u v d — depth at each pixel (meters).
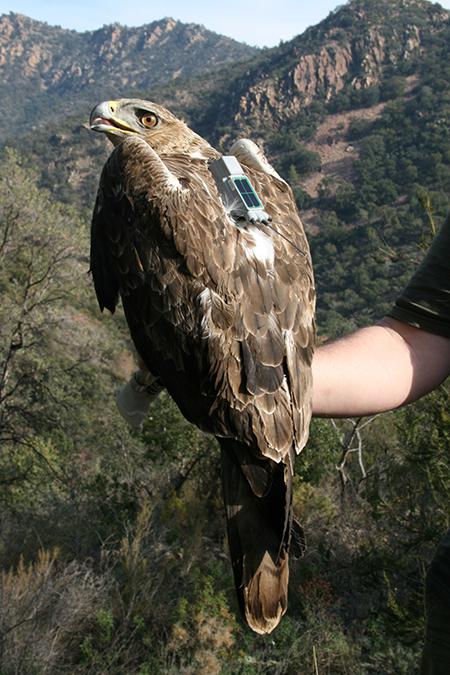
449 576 1.80
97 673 9.00
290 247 2.14
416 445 8.01
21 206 19.17
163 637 9.67
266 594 1.86
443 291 2.02
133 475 15.78
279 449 1.86
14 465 17.17
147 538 11.52
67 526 13.26
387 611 8.80
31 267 18.34
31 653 8.91
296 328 2.00
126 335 27.31
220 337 1.94
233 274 2.00
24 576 10.02
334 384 1.96
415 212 59.19
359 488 13.44
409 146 79.06
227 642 9.41
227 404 1.91
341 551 11.12
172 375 2.05
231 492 1.93
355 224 66.25
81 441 18.06
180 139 3.04
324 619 9.66
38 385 18.19
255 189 2.30
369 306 44.81
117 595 10.08
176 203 2.09
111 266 2.27
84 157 107.38
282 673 9.14
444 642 1.77
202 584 10.51
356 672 8.96
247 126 99.75
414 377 2.00
